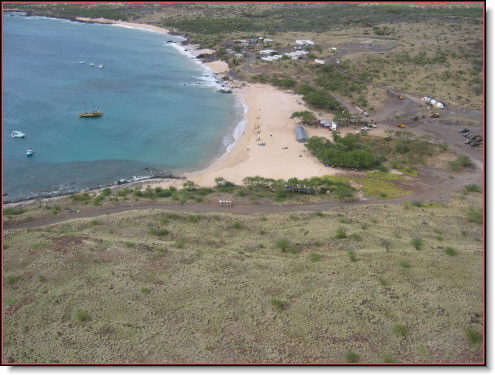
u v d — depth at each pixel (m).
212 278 51.56
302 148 115.69
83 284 50.34
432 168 102.94
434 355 39.22
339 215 75.75
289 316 45.16
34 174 99.19
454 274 52.19
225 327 43.72
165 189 92.00
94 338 42.47
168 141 121.56
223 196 85.88
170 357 39.84
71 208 78.69
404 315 44.69
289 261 55.75
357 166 102.81
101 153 112.25
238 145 119.38
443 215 77.12
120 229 67.00
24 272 52.31
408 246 61.75
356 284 50.16
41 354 40.47
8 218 72.94
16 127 123.25
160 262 55.12
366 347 40.69
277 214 76.38
